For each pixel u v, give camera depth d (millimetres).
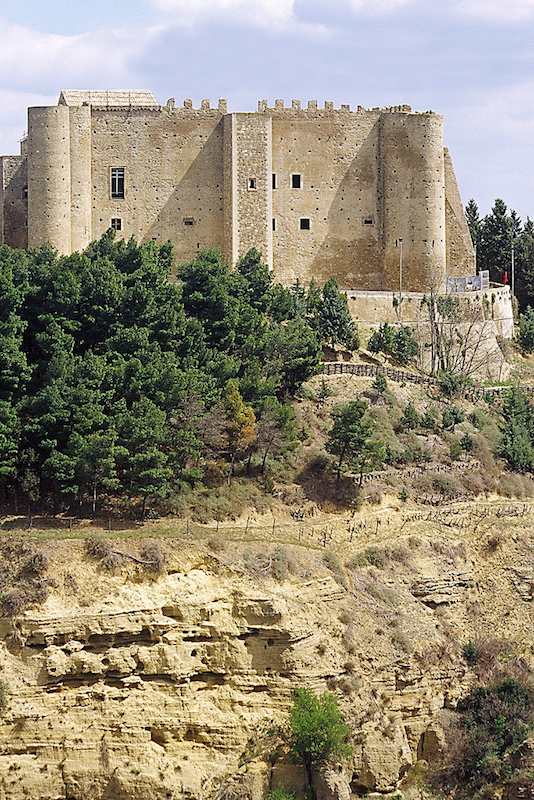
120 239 124062
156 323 101875
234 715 77062
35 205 122438
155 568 78875
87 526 85938
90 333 102000
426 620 87812
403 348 123938
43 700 74188
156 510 90062
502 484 106438
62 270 103500
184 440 92188
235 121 127375
